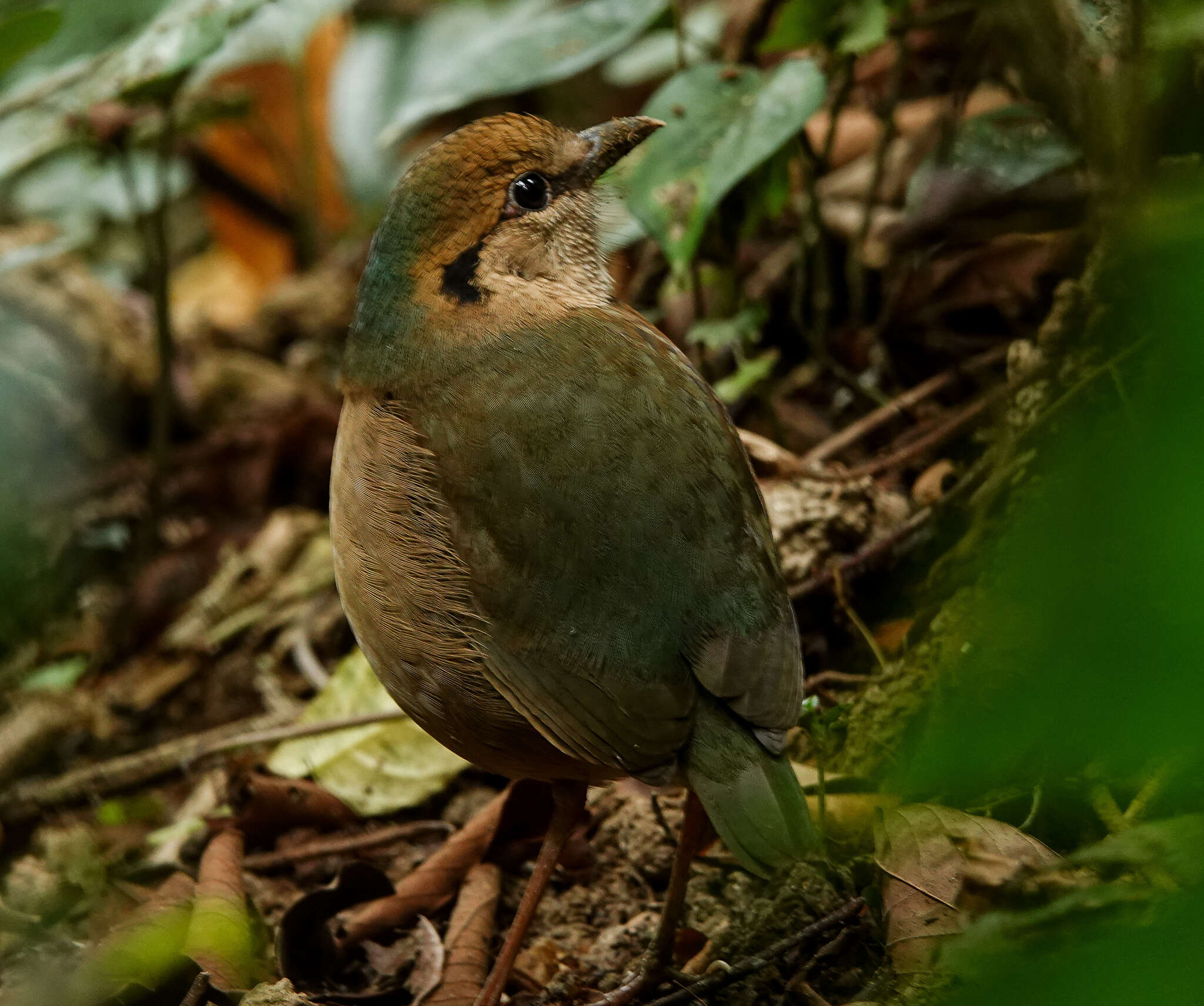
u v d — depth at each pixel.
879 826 6.56
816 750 7.73
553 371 6.86
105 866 9.23
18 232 14.98
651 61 13.58
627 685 6.31
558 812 7.19
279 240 17.20
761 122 9.10
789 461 9.66
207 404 14.91
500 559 6.59
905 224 10.55
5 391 14.30
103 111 12.38
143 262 17.02
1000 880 6.12
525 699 6.52
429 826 9.02
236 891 8.23
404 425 6.93
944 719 2.62
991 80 11.45
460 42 15.74
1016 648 2.49
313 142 16.72
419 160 7.35
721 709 6.31
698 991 6.61
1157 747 2.33
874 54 11.97
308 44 16.39
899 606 8.89
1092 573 2.37
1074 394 6.51
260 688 11.16
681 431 6.75
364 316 7.30
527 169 7.34
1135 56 6.97
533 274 7.38
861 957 6.69
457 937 7.88
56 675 12.23
